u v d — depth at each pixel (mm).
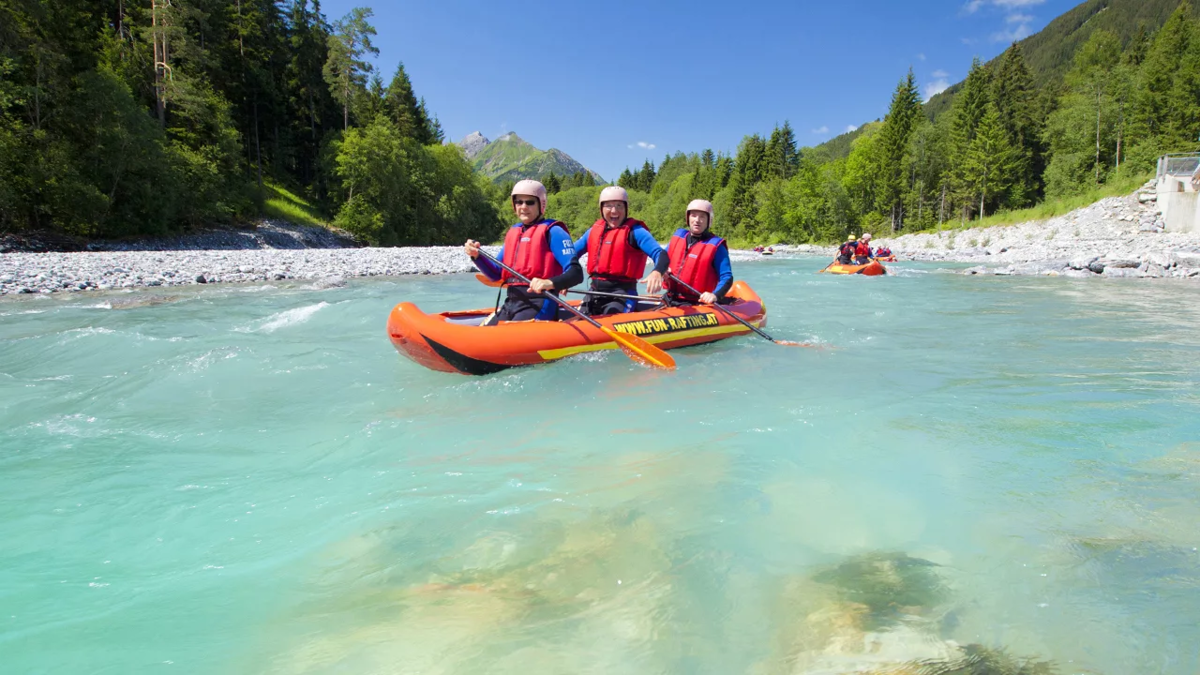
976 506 2215
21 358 4992
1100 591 1666
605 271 5859
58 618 1573
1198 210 23719
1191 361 4910
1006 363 4867
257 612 1591
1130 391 3914
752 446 2865
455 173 54094
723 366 4781
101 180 24016
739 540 1954
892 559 1837
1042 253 23781
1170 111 39406
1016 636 1461
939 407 3541
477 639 1456
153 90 32344
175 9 32844
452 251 27969
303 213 40812
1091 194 31922
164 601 1650
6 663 1393
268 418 3418
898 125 50344
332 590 1690
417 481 2484
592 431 3137
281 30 48812
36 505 2270
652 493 2330
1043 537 1978
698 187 77000
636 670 1333
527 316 5199
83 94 23594
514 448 2885
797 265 21500
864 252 16203
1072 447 2846
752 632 1475
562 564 1813
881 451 2797
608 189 5789
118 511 2219
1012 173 46594
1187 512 2156
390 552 1897
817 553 1873
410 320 4449
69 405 3672
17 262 13578
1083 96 45938
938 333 6438
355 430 3197
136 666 1384
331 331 6449
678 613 1561
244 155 41812
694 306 5953
